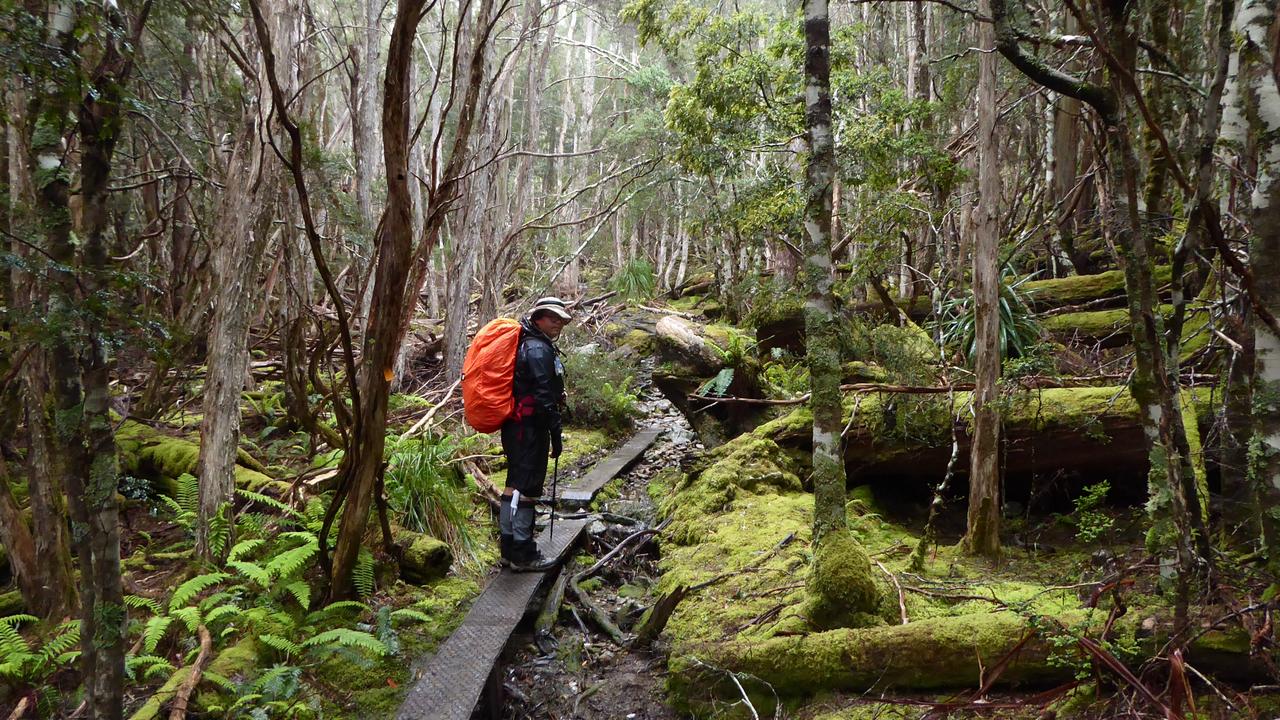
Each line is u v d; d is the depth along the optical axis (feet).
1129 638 8.94
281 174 14.69
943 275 25.22
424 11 9.98
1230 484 11.02
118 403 20.76
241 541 13.42
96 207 6.94
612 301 47.42
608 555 17.02
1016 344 19.88
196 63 17.16
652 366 35.47
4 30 6.10
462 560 15.66
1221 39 7.33
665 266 63.41
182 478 15.12
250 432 22.61
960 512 17.57
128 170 18.65
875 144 19.51
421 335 35.73
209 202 20.63
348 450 12.85
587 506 20.03
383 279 11.75
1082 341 22.29
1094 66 12.25
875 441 17.33
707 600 13.83
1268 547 8.41
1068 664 8.70
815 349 11.58
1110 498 16.20
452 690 11.10
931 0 9.14
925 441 16.80
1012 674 9.66
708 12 22.79
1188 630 8.31
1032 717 9.02
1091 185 26.78
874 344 17.51
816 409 11.73
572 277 57.06
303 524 14.92
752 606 13.02
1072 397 15.56
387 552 14.43
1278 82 7.64
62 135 6.98
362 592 13.14
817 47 11.05
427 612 13.46
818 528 11.81
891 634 10.27
